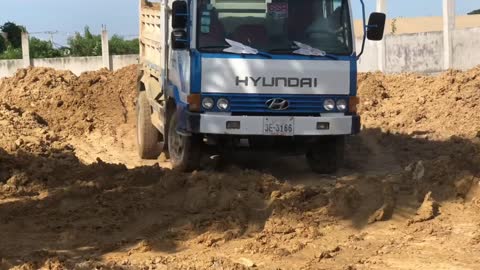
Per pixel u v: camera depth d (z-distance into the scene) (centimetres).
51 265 606
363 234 718
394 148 1199
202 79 871
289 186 843
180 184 850
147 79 1199
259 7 892
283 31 896
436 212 773
